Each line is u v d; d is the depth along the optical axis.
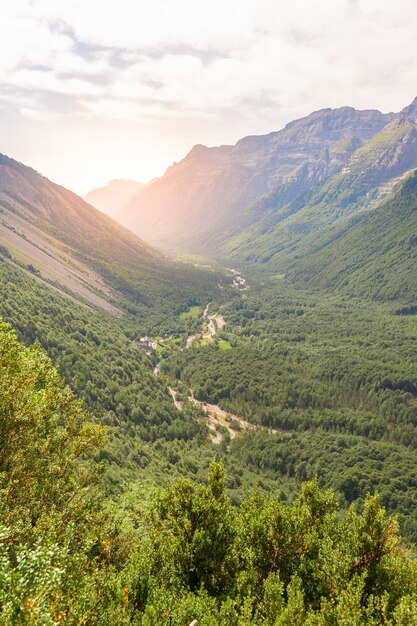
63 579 17.73
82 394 130.88
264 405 188.38
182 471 112.69
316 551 30.05
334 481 131.12
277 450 148.12
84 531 27.19
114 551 29.80
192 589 27.34
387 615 23.61
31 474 26.33
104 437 31.42
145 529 46.97
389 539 28.53
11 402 25.47
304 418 176.38
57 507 27.67
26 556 15.62
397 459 141.75
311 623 22.20
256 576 27.11
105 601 21.00
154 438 135.88
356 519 30.42
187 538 28.98
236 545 29.66
